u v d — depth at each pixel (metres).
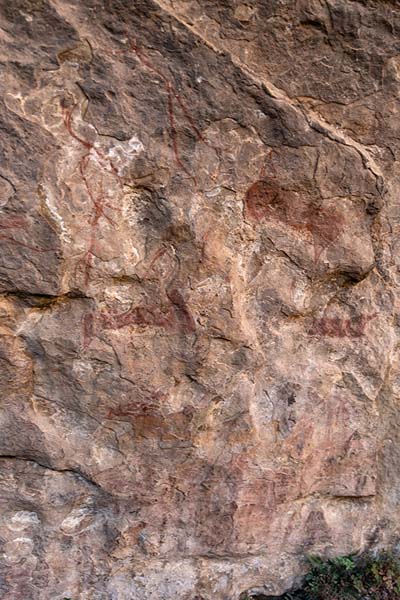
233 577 2.66
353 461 2.65
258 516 2.60
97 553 2.50
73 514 2.43
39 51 1.93
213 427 2.42
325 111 2.25
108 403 2.29
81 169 2.04
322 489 2.66
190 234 2.19
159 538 2.53
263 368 2.43
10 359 2.16
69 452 2.31
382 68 2.24
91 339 2.20
